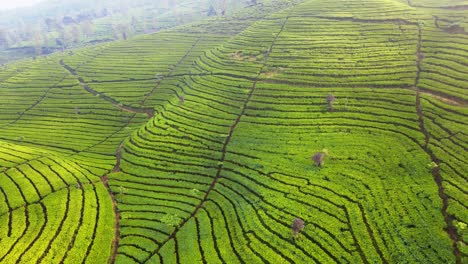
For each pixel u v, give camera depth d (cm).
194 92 11200
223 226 6100
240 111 9662
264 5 19512
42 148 9656
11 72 16262
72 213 6328
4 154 8306
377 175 6519
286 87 10144
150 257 5616
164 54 16200
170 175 7688
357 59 10656
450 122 7519
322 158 7031
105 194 7088
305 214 6009
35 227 5953
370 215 5750
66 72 15500
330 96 8775
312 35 12675
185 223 6272
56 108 12506
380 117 8131
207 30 18550
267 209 6291
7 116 12275
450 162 6506
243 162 7694
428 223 5450
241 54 12775
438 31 11181
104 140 10062
